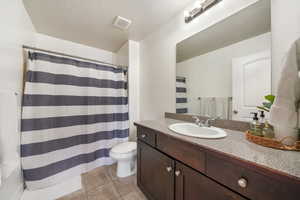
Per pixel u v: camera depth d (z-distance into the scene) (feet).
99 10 4.98
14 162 3.33
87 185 4.90
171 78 5.55
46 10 4.93
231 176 1.90
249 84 3.25
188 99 4.90
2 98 3.11
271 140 2.12
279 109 2.09
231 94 3.64
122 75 7.02
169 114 5.57
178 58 5.23
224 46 3.77
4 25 3.39
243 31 3.34
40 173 4.58
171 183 3.04
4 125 3.14
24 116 4.30
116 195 4.40
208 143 2.39
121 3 4.63
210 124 3.99
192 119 4.60
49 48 6.88
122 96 7.00
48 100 4.83
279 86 2.08
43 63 4.74
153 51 6.53
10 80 3.67
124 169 5.44
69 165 5.34
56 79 5.08
